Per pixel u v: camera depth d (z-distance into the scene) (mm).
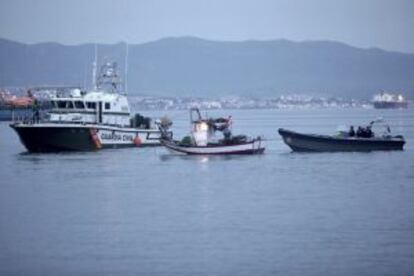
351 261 133500
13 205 187000
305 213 172625
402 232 152875
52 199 195625
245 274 127250
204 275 127125
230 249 141375
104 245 145250
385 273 127562
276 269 129625
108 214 173750
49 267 132250
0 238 151375
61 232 155875
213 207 181000
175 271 129125
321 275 126625
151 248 142750
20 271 130375
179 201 190125
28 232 156250
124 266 132000
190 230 156250
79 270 130500
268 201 189125
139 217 169750
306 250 140250
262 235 151375
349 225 159375
